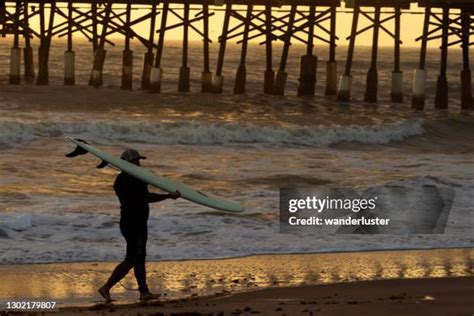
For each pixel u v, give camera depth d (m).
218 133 31.50
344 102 48.22
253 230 17.61
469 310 12.08
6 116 34.84
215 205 13.05
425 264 15.31
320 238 17.08
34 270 14.37
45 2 50.50
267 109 43.38
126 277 14.08
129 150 13.07
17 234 16.72
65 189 21.56
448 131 37.88
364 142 33.31
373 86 49.16
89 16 50.06
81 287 13.44
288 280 14.06
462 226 18.34
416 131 36.41
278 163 26.83
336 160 27.95
